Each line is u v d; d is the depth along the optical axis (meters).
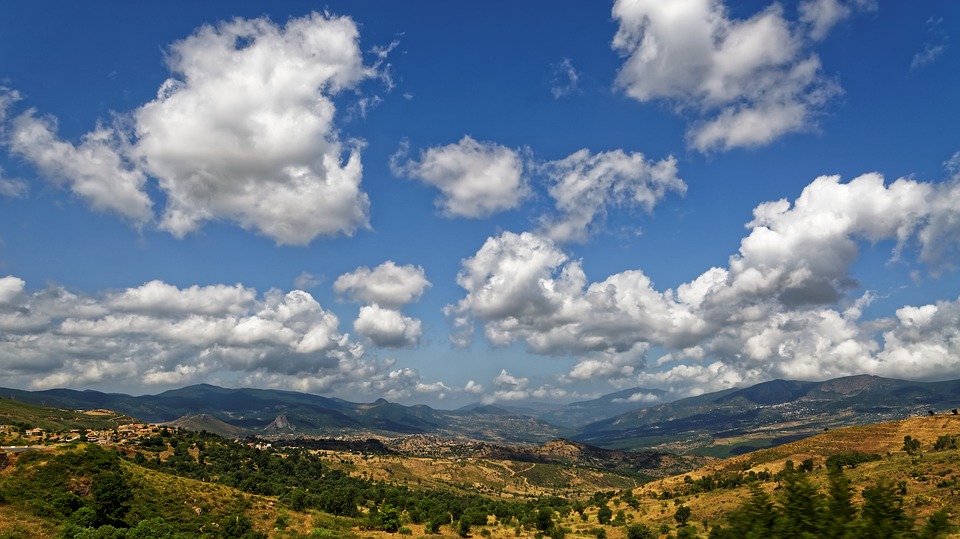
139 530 94.06
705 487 195.25
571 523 185.62
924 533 19.73
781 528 21.42
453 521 176.88
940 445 159.38
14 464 109.62
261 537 115.81
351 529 139.88
